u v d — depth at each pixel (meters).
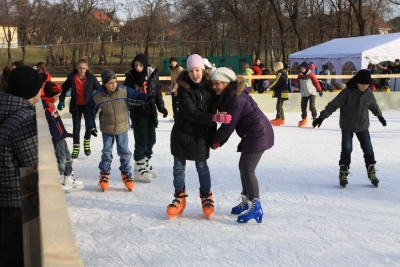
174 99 11.08
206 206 4.55
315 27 38.06
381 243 3.95
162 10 37.28
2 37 28.27
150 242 3.97
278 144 8.96
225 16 37.34
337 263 3.53
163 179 6.25
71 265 1.15
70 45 25.22
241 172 4.44
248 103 4.32
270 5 35.78
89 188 5.79
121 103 5.41
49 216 1.50
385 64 20.59
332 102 5.77
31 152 2.71
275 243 3.94
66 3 32.50
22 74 2.91
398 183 6.02
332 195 5.46
